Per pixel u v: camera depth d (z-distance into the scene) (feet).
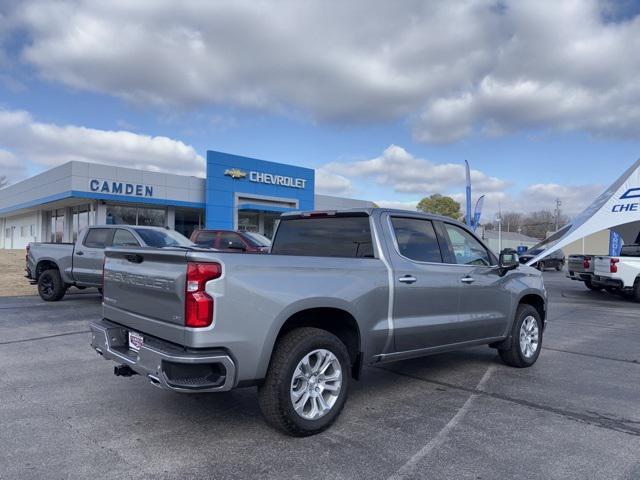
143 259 13.62
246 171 104.58
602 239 163.22
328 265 14.02
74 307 36.47
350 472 11.26
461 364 21.74
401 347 16.02
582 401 16.62
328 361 13.60
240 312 11.98
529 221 364.99
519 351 20.76
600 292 57.98
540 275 22.77
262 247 46.42
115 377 18.49
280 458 11.92
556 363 22.13
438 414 15.20
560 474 11.31
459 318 17.89
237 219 103.14
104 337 14.47
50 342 24.54
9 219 140.15
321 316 14.48
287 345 12.84
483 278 19.01
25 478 10.74
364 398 16.72
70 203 95.45
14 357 21.50
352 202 132.57
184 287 11.73
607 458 12.17
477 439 13.26
